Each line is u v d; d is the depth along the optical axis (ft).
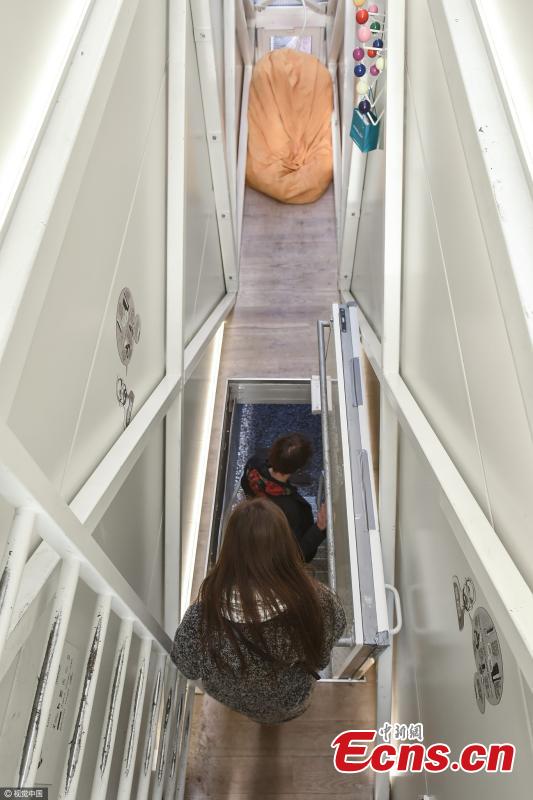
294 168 16.08
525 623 3.34
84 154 3.98
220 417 11.96
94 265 4.98
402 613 8.09
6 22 3.33
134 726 5.09
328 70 17.28
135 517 6.90
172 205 7.56
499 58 3.91
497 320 3.92
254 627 5.24
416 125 6.47
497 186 3.43
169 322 7.85
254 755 8.16
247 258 14.78
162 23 6.97
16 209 3.46
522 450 3.58
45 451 4.21
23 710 3.78
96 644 4.21
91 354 5.04
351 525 7.21
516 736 3.96
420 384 6.68
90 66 4.18
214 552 10.57
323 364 9.94
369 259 10.32
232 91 12.76
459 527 4.51
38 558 3.77
